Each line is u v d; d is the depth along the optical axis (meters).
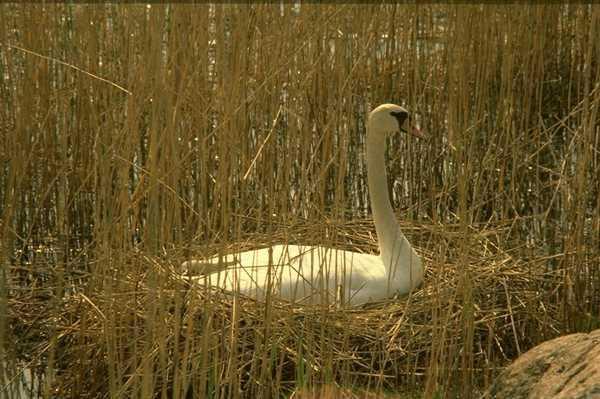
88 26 11.79
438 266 10.53
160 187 8.82
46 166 12.36
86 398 9.27
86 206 12.38
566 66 17.22
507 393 7.53
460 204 9.41
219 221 11.01
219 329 9.14
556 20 17.31
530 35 15.76
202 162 7.94
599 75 11.33
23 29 12.57
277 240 10.97
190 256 8.07
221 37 7.86
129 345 8.76
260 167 11.28
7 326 9.54
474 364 10.02
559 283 10.91
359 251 11.82
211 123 10.34
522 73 15.85
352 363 9.47
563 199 12.09
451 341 9.17
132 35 8.95
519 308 10.58
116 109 10.47
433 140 14.49
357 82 13.73
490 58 15.33
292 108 9.61
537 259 11.43
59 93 11.70
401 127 11.01
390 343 9.57
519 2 15.91
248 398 9.10
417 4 15.45
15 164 10.45
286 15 10.42
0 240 9.62
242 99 8.43
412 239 11.63
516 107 15.15
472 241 11.59
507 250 11.75
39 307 10.32
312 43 9.85
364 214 13.84
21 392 9.41
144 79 7.88
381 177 10.86
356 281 10.33
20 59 12.68
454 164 13.50
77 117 12.30
